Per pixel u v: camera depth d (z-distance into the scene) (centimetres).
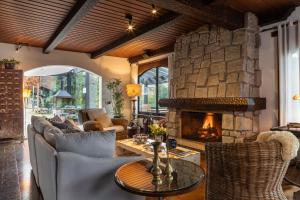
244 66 384
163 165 204
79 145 204
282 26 375
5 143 543
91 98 970
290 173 201
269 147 153
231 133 396
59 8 363
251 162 154
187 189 159
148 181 171
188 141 486
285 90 365
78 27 458
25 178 324
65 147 201
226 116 407
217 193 176
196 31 473
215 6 341
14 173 344
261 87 408
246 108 365
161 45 601
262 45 406
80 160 197
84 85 1077
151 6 360
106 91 725
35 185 299
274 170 157
